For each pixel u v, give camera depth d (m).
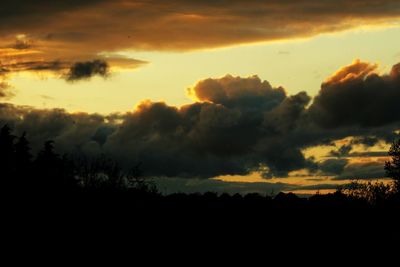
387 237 68.31
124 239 60.22
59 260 56.44
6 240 58.03
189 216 65.69
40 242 58.31
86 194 64.56
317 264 61.53
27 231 59.44
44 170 66.44
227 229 64.81
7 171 68.12
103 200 63.97
